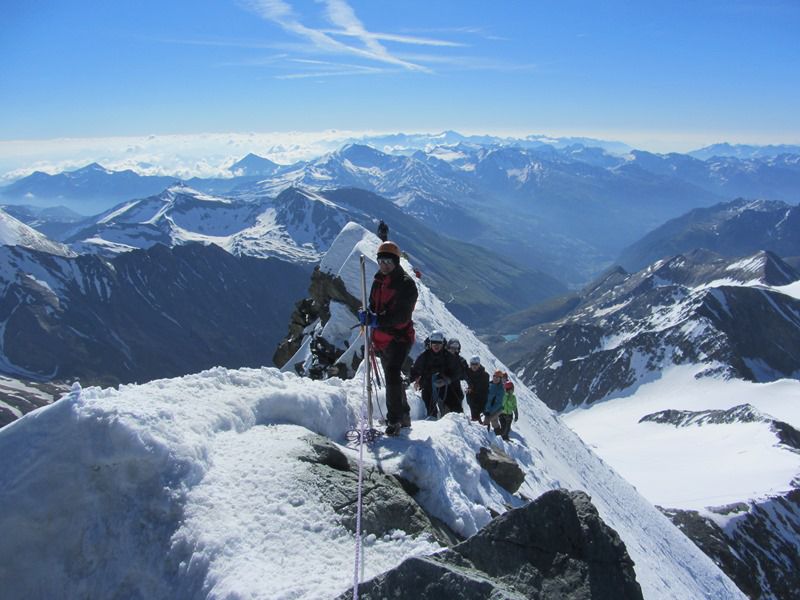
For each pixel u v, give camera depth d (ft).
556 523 13.78
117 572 13.30
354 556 14.12
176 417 15.61
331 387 21.66
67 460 14.03
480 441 24.35
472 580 11.65
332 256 59.93
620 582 13.19
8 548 13.41
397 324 20.38
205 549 13.10
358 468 17.74
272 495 14.89
